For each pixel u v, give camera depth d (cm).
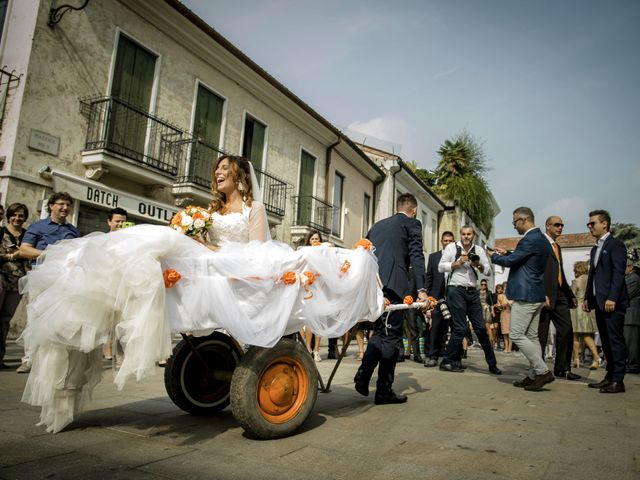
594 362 791
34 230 488
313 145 1738
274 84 1437
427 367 707
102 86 981
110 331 234
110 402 358
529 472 221
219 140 1302
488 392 468
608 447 268
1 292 482
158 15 1085
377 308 351
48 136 884
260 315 265
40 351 247
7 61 874
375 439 275
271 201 1498
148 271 228
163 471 208
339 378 539
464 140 3052
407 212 442
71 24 923
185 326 242
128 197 1039
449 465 229
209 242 302
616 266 508
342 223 1938
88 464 212
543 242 512
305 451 247
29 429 268
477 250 661
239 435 276
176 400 316
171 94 1147
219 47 1238
